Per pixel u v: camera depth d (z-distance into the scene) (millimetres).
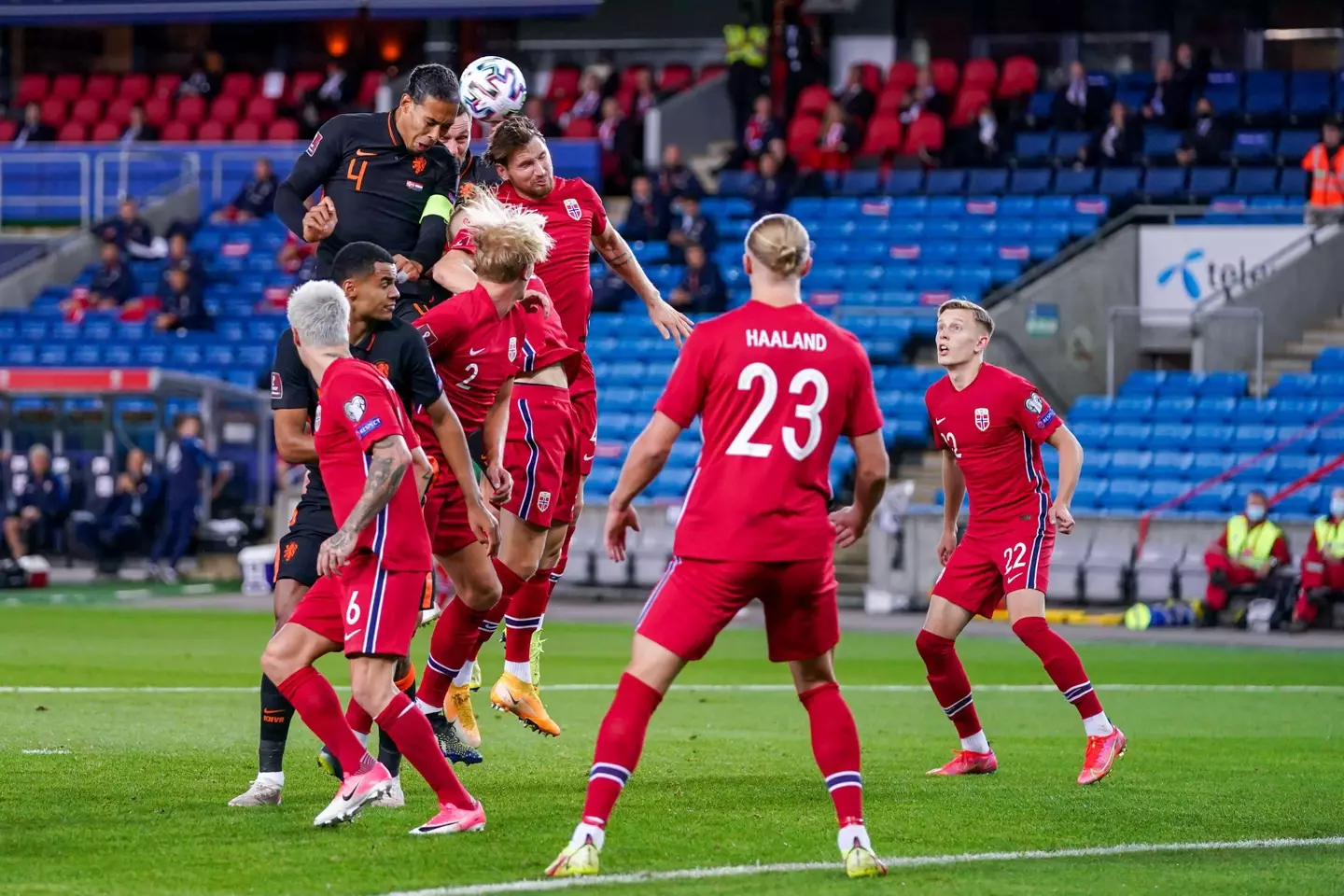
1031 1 114938
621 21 124062
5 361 96312
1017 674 52062
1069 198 98000
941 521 74188
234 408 85938
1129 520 73688
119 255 100875
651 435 21844
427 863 22094
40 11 112812
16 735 33688
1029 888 21406
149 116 119500
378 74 119625
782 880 21531
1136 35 113625
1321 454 77750
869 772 31484
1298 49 111250
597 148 105750
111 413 86062
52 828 24266
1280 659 57219
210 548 84625
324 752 27562
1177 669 53750
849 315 90688
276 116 118312
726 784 29328
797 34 110562
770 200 99625
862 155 106750
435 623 30031
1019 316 88062
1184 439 80625
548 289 31484
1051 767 32219
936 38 116688
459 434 25281
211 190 112188
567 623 67688
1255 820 26453
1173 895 21141
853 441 22453
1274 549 68438
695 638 21688
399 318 26031
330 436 23734
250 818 25219
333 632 24609
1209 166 98938
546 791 28172
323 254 29688
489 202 27891
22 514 84000
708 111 114188
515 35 125188
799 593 21781
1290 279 88938
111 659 51031
